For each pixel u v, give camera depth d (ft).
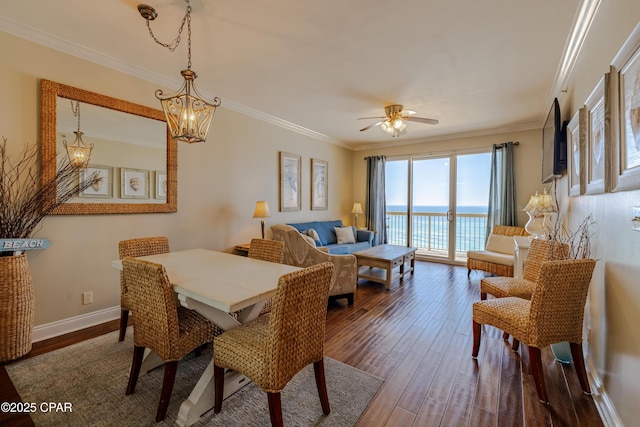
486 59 8.75
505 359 7.25
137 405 5.49
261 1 6.31
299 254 11.03
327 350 7.66
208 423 5.08
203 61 9.02
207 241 12.12
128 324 8.99
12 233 7.06
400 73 9.75
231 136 13.10
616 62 4.48
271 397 4.41
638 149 3.90
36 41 7.64
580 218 7.84
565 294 5.73
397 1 6.27
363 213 21.89
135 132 9.71
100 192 8.91
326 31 7.39
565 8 6.42
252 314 6.33
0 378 4.29
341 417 5.25
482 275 15.42
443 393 5.94
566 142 9.18
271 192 15.30
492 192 16.52
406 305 10.98
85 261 8.73
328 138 19.30
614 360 5.16
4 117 7.26
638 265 4.31
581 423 5.15
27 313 7.11
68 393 5.80
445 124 15.67
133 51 8.50
